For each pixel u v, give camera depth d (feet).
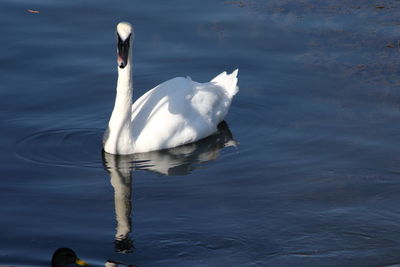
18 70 63.98
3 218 47.29
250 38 69.21
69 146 56.18
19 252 44.19
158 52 67.21
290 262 43.75
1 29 68.80
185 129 57.88
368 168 52.85
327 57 66.59
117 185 51.44
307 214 47.91
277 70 65.21
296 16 72.38
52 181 51.70
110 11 72.33
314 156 54.49
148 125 57.26
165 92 59.06
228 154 55.62
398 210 48.37
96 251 44.39
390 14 72.59
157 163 54.90
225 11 73.10
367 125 57.67
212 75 64.49
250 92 63.00
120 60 52.80
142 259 43.80
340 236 45.98
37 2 73.56
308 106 60.75
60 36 68.33
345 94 61.77
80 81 63.26
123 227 46.57
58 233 45.96
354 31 69.92
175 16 71.97
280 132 57.98
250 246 45.09
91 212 48.14
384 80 63.26
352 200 49.32
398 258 44.16
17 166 53.31
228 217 47.60
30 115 59.16
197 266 43.24
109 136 55.88
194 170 53.62
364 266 43.52
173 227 46.57
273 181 51.67
